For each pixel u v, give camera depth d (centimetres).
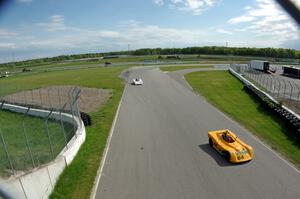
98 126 2348
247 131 2194
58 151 1686
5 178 1162
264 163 1595
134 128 2280
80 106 3244
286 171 1502
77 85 4997
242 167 1542
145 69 7831
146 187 1332
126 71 7200
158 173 1471
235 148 1625
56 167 1394
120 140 1988
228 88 4238
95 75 6550
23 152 1698
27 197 1112
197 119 2545
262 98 3033
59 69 8869
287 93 3494
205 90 4116
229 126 2320
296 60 9306
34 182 1186
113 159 1653
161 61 10394
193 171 1494
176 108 2988
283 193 1282
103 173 1474
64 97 3866
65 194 1273
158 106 3100
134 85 4791
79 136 1881
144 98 3591
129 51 14700
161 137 2050
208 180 1397
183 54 13712
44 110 2753
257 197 1250
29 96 3941
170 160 1638
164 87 4472
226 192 1288
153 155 1712
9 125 2459
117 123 2434
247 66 6969
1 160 1504
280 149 1817
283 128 2244
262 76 5262
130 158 1667
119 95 3850
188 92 3975
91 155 1711
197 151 1772
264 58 10350
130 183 1369
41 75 7338
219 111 2833
